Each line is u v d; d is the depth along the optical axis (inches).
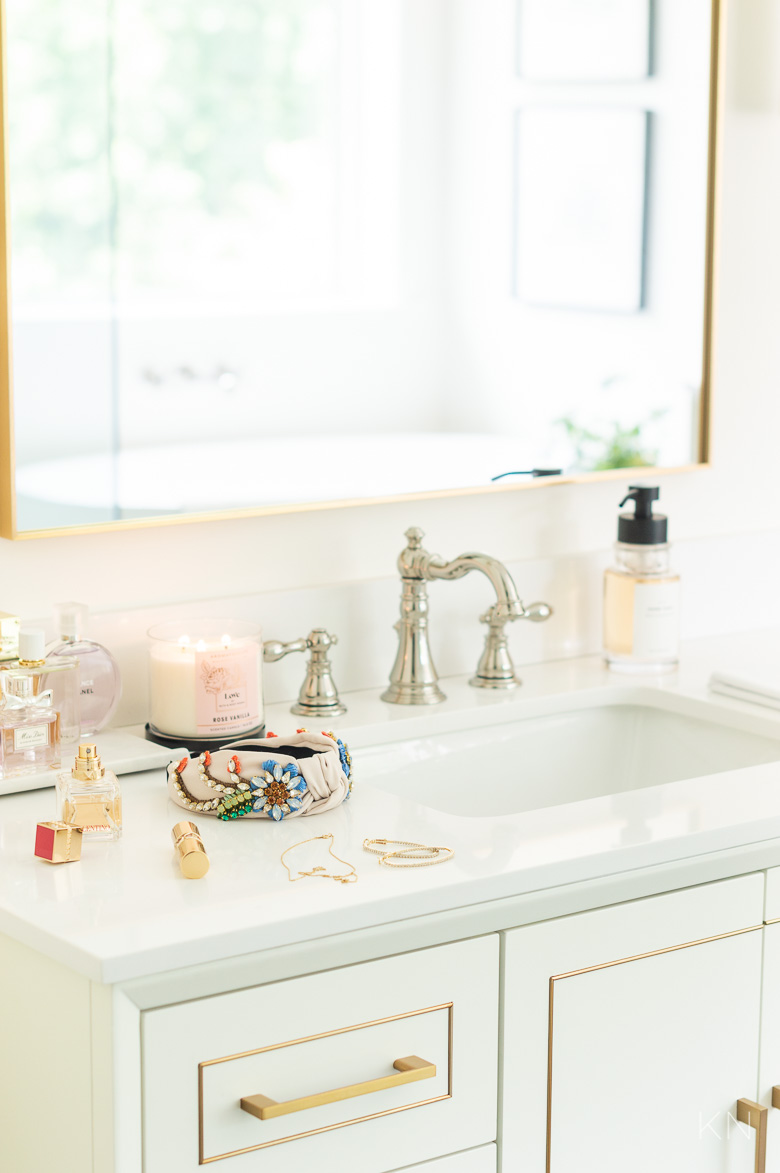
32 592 54.0
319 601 60.5
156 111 53.1
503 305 63.3
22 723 47.8
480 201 61.7
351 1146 39.5
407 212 59.8
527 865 41.0
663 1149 46.1
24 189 50.8
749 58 70.8
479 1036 41.4
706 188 68.9
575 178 64.5
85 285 52.5
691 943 45.6
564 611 68.0
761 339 74.5
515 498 67.0
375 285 59.5
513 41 61.4
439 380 62.0
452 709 58.6
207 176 54.6
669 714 61.8
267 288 56.7
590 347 66.7
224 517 56.8
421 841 43.3
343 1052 39.0
